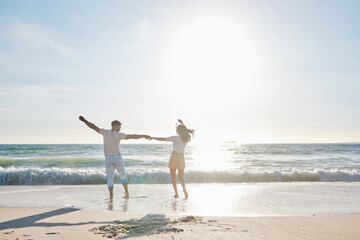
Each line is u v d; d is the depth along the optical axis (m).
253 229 3.37
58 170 10.59
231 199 6.15
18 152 30.33
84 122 6.34
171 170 6.70
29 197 6.45
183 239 2.87
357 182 10.03
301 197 6.43
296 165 17.38
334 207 5.24
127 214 4.48
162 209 5.00
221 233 3.14
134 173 10.32
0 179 9.83
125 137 6.54
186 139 6.69
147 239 2.86
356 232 3.26
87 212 4.64
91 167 15.24
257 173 10.86
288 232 3.24
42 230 3.32
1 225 3.63
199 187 8.45
